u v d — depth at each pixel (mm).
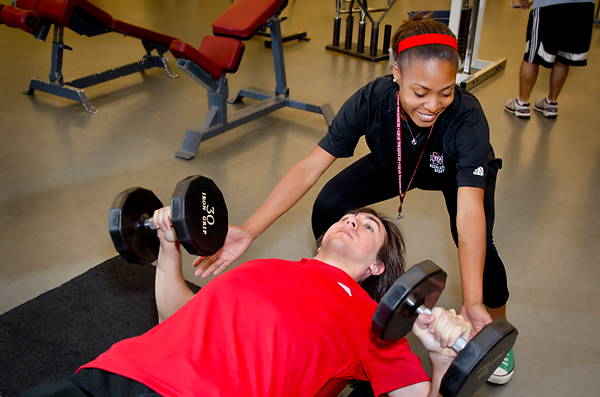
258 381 1146
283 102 3717
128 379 1123
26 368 1653
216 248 1378
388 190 1868
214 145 3328
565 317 2008
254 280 1325
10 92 3975
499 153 3295
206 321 1228
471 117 1390
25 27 3424
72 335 1800
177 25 5918
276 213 1601
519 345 1877
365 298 1439
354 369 1329
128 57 4906
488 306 1688
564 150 3350
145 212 1403
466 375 954
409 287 999
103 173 2916
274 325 1220
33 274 2115
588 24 3418
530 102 4102
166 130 3498
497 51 5379
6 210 2529
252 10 3262
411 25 1249
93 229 2424
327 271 1468
